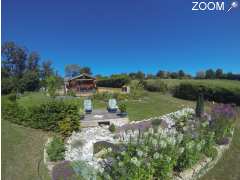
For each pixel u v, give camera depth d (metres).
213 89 28.30
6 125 15.36
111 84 49.72
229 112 15.45
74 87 43.91
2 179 8.45
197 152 9.86
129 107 26.00
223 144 12.88
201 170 9.73
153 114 22.36
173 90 36.69
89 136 15.87
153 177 8.55
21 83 49.47
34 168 10.02
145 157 8.55
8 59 64.50
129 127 17.73
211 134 11.52
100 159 11.38
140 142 9.41
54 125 15.92
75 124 16.36
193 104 27.80
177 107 25.75
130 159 8.36
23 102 26.70
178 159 9.45
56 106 16.28
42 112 16.33
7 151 10.88
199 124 12.88
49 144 12.58
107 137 15.81
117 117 20.34
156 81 42.00
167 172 8.39
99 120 18.83
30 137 14.05
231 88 26.30
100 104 29.84
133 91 33.75
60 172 9.45
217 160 11.02
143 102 29.67
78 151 12.91
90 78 44.62
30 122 16.30
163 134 9.98
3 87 45.41
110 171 8.98
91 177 8.83
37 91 53.28
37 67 67.50
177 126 16.34
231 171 10.16
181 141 10.11
